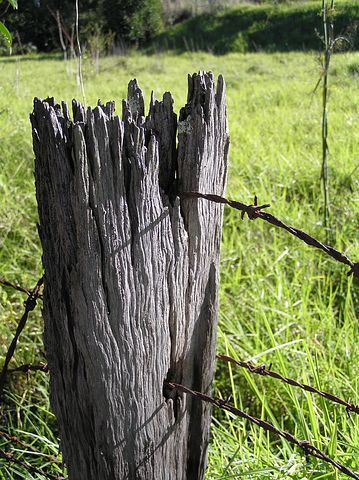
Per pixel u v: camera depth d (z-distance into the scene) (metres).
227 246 3.69
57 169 1.32
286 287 3.19
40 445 2.49
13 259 3.55
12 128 5.99
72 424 1.56
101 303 1.38
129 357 1.43
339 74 7.38
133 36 17.45
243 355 2.76
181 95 9.17
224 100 1.42
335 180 4.82
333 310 3.36
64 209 1.35
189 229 1.45
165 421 1.55
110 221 1.33
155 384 1.50
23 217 4.21
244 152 5.66
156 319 1.44
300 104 7.80
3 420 2.67
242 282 3.52
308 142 5.93
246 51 17.22
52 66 14.98
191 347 1.55
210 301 1.55
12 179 4.71
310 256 3.62
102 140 1.28
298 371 2.62
